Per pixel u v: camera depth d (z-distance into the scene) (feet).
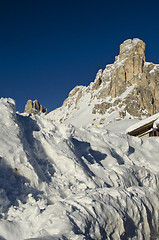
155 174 32.60
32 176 17.01
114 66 378.73
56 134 25.99
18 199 14.70
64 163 22.04
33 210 13.75
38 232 11.74
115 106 310.45
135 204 19.24
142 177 30.19
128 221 17.69
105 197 17.20
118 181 25.11
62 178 20.30
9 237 11.56
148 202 21.63
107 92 360.28
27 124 24.48
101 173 25.43
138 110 286.25
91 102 386.93
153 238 20.42
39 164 20.51
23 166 16.89
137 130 77.20
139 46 349.00
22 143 18.70
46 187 17.58
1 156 16.30
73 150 25.72
